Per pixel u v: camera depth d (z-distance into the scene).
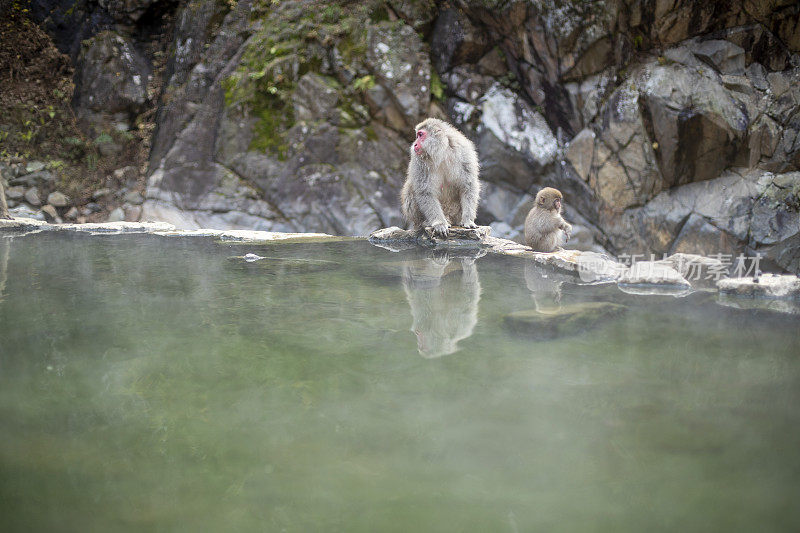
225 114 10.32
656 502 1.03
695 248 9.76
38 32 11.84
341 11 10.76
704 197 9.81
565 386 1.58
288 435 1.29
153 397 1.51
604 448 1.22
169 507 1.02
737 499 1.04
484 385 1.59
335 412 1.41
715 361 1.79
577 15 9.56
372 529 0.96
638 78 9.73
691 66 9.72
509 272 3.52
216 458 1.19
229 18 10.88
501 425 1.33
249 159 10.13
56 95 11.47
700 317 2.37
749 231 9.62
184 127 10.41
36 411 1.42
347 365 1.76
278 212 9.96
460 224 5.38
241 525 0.97
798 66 9.69
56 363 1.78
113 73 11.21
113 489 1.07
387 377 1.65
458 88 10.60
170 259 3.97
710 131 9.52
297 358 1.83
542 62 10.13
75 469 1.15
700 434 1.28
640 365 1.75
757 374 1.67
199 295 2.80
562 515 0.99
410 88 10.29
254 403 1.46
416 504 1.03
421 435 1.29
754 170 9.74
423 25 10.72
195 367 1.74
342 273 3.46
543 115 10.56
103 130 11.06
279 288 2.99
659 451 1.21
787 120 9.62
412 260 4.00
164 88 11.05
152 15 11.92
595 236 10.26
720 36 9.70
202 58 10.76
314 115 10.13
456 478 1.11
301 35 10.59
